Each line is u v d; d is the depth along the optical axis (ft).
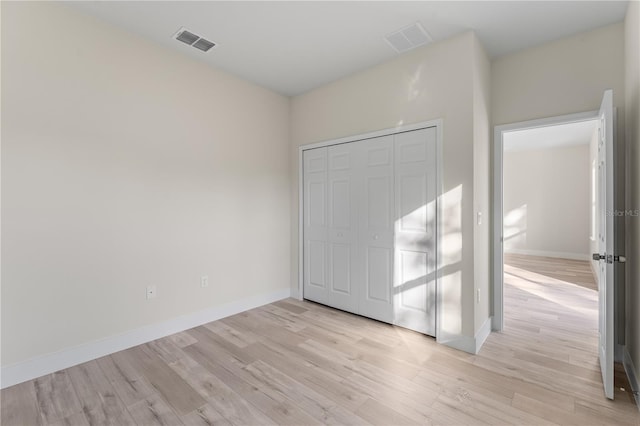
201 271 10.18
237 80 11.23
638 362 6.27
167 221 9.32
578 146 22.71
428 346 8.59
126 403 6.14
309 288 12.69
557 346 8.60
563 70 8.64
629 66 7.19
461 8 7.38
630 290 7.27
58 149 7.31
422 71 9.21
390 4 7.27
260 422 5.61
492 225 9.84
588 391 6.48
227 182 10.94
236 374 7.16
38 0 7.02
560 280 16.25
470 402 6.13
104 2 7.28
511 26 8.11
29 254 6.93
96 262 7.92
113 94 8.20
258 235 12.01
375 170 10.42
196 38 8.82
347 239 11.29
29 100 6.91
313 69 10.64
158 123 9.11
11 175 6.70
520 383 6.77
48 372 7.16
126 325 8.46
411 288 9.61
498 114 9.71
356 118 10.89
